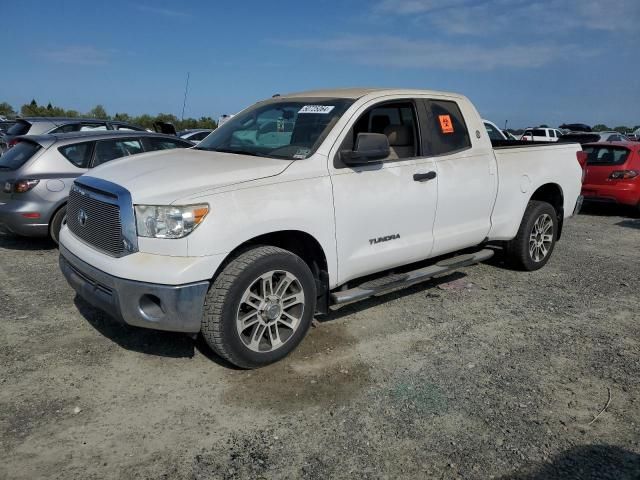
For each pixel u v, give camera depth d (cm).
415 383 363
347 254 418
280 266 370
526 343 434
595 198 1109
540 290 569
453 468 279
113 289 345
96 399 336
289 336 387
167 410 326
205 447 292
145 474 269
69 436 298
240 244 352
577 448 298
